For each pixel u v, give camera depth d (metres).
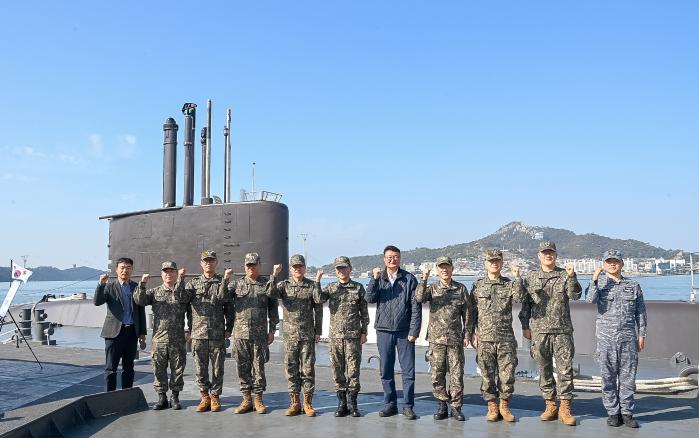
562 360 6.83
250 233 14.21
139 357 13.29
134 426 6.83
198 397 8.59
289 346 7.37
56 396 8.91
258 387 7.48
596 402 8.31
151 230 15.49
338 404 7.79
